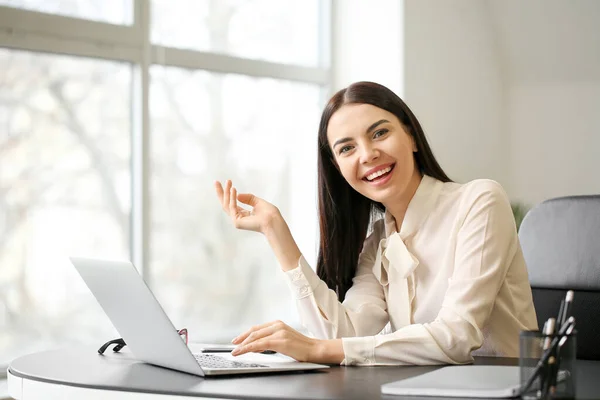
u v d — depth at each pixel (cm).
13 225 346
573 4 478
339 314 191
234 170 429
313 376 145
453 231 186
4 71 344
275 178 448
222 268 422
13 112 347
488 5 505
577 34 488
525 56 512
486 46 509
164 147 400
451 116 482
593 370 146
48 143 357
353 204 209
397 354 162
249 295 433
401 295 195
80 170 367
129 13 383
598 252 203
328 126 195
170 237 401
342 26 474
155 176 396
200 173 414
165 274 399
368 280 206
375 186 192
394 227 204
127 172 384
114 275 153
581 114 505
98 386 137
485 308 172
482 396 119
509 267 187
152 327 149
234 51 434
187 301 407
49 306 355
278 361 164
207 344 202
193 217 411
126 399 134
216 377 143
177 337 143
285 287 448
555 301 207
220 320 421
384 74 457
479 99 504
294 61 463
